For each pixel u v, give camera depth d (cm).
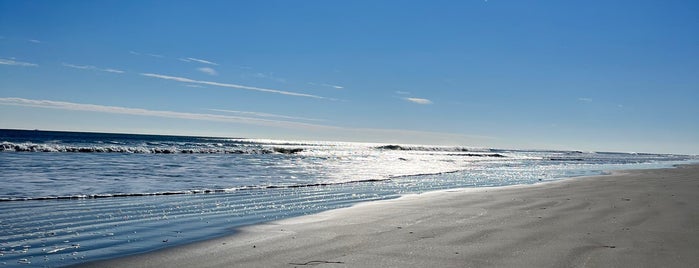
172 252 592
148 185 1509
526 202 1128
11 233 718
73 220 845
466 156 6066
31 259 559
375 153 6625
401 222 830
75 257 568
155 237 695
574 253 579
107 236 702
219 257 564
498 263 534
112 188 1395
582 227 766
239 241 662
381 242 650
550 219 854
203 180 1736
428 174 2398
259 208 1041
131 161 2753
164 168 2269
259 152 5444
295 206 1083
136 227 782
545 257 560
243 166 2642
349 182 1833
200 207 1048
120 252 594
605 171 2794
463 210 987
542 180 2011
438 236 693
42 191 1277
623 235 695
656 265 525
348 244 638
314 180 1881
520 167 3388
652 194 1298
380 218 882
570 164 4119
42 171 1883
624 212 941
